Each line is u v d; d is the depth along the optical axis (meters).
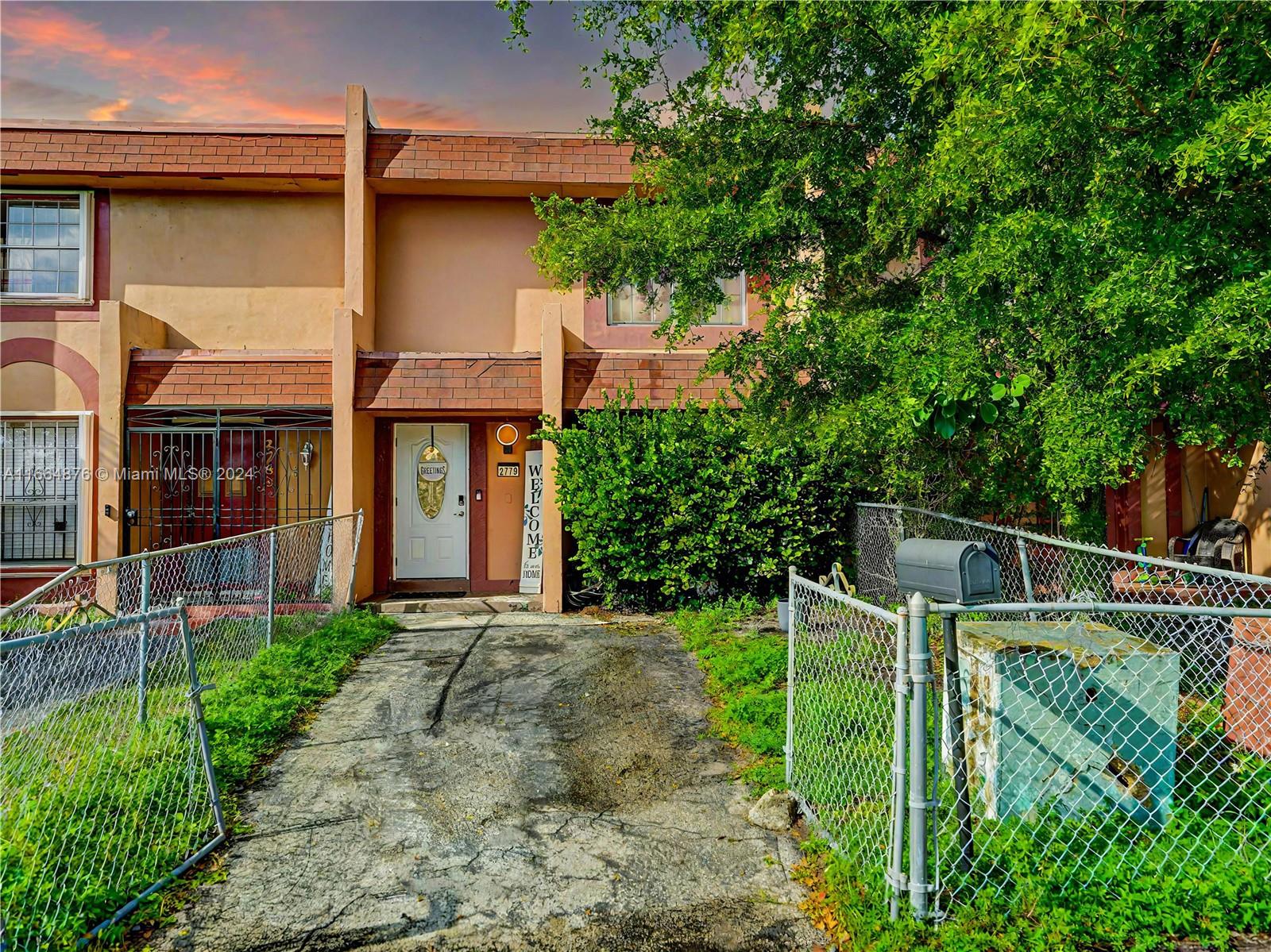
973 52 4.36
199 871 3.70
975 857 3.42
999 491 6.20
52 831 3.62
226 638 6.80
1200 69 4.20
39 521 10.13
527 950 3.17
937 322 5.06
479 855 3.87
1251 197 4.27
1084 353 4.61
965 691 4.01
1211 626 4.96
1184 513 9.71
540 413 9.61
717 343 10.29
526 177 10.08
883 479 7.27
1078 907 3.13
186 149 9.99
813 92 6.67
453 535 10.76
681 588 8.94
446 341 10.69
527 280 10.77
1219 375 4.13
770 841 3.96
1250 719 4.39
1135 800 3.76
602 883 3.62
